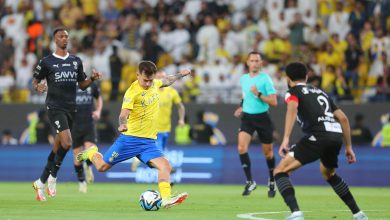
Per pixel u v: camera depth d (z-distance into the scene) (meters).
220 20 80.62
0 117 72.56
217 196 45.53
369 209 36.00
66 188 54.31
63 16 85.00
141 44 81.19
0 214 31.09
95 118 48.72
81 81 39.75
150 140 33.12
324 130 27.23
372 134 66.38
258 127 45.84
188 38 80.19
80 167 48.31
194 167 63.84
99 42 80.25
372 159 60.62
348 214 32.41
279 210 34.31
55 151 39.25
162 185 32.25
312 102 27.50
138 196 44.69
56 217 29.48
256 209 34.88
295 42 76.12
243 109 46.47
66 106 38.94
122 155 33.03
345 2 78.56
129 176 64.00
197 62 78.00
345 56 73.50
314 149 27.19
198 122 68.44
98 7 85.62
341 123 28.12
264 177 62.09
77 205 36.72
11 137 72.19
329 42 74.06
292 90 27.77
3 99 77.69
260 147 62.44
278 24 79.25
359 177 60.84
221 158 63.28
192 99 73.19
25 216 30.08
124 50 78.62
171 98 52.12
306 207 37.03
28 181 65.50
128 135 32.91
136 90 32.25
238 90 72.62
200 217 29.84
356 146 61.25
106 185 59.28
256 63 45.75
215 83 74.94
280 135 67.81
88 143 48.66
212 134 68.50
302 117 27.69
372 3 76.94
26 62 80.06
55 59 38.69
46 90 38.59
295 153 27.31
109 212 32.16
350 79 71.81
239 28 79.12
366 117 66.81
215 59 78.00
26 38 83.88
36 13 86.25
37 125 70.62
